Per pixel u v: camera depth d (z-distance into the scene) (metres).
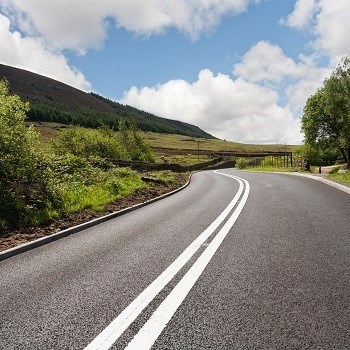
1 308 4.15
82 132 39.69
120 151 42.19
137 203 13.68
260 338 3.23
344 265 5.15
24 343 3.32
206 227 8.38
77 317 3.81
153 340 3.27
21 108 12.59
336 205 10.45
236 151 170.75
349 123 39.97
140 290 4.52
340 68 40.88
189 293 4.34
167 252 6.31
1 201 10.02
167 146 177.62
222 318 3.64
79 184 15.55
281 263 5.36
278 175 27.19
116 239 7.62
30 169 12.34
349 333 3.27
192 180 28.72
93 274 5.26
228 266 5.34
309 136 54.53
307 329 3.36
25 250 7.06
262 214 9.69
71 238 8.05
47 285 4.88
